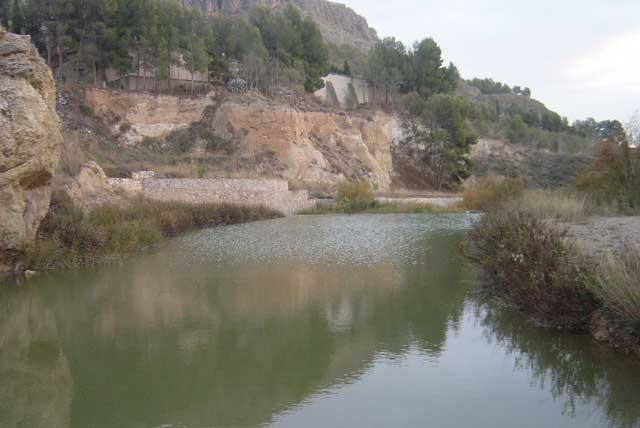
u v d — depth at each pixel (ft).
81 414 18.35
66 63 175.63
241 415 17.97
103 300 34.50
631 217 51.70
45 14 164.14
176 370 22.17
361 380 20.85
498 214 45.42
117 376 21.76
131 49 179.01
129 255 53.01
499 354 23.63
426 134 223.71
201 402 19.02
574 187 81.35
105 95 156.15
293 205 127.65
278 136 160.76
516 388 19.98
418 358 23.27
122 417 18.07
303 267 45.98
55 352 24.81
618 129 69.82
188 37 192.85
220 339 26.21
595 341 23.61
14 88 40.09
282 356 23.70
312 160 164.96
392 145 226.99
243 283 39.29
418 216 115.96
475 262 40.81
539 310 26.73
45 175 44.27
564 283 25.68
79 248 48.37
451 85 303.27
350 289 36.86
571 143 310.04
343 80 264.72
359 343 25.31
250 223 96.27
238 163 147.02
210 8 463.01
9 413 18.44
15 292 36.88
